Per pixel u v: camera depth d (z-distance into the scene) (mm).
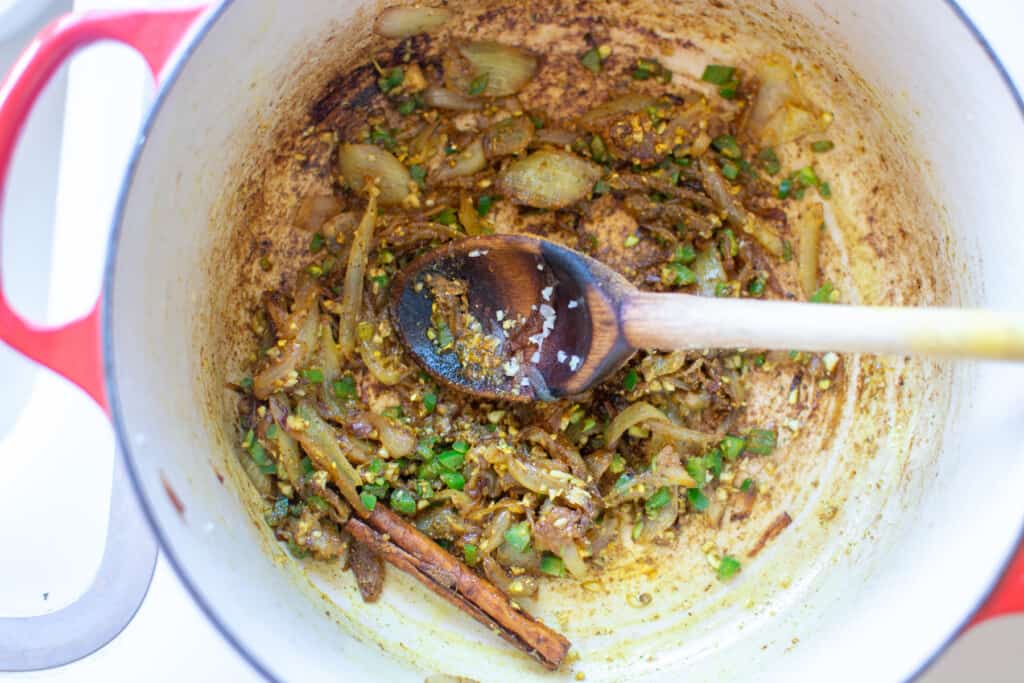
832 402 441
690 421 445
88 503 432
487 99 446
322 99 422
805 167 445
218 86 375
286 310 435
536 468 428
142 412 359
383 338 438
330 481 423
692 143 449
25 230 470
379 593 421
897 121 409
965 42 367
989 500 358
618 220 453
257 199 420
